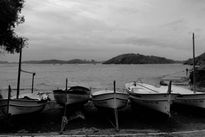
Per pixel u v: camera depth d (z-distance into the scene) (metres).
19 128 12.65
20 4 16.92
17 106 13.16
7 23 15.19
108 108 14.48
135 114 15.70
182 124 13.36
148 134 11.24
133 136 10.95
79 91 15.60
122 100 14.32
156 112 14.57
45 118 14.69
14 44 16.06
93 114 15.84
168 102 13.49
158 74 76.81
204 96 14.68
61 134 11.28
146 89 18.52
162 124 13.38
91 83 45.00
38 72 92.25
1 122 12.38
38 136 10.84
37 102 14.27
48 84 42.38
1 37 15.52
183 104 16.12
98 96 14.80
